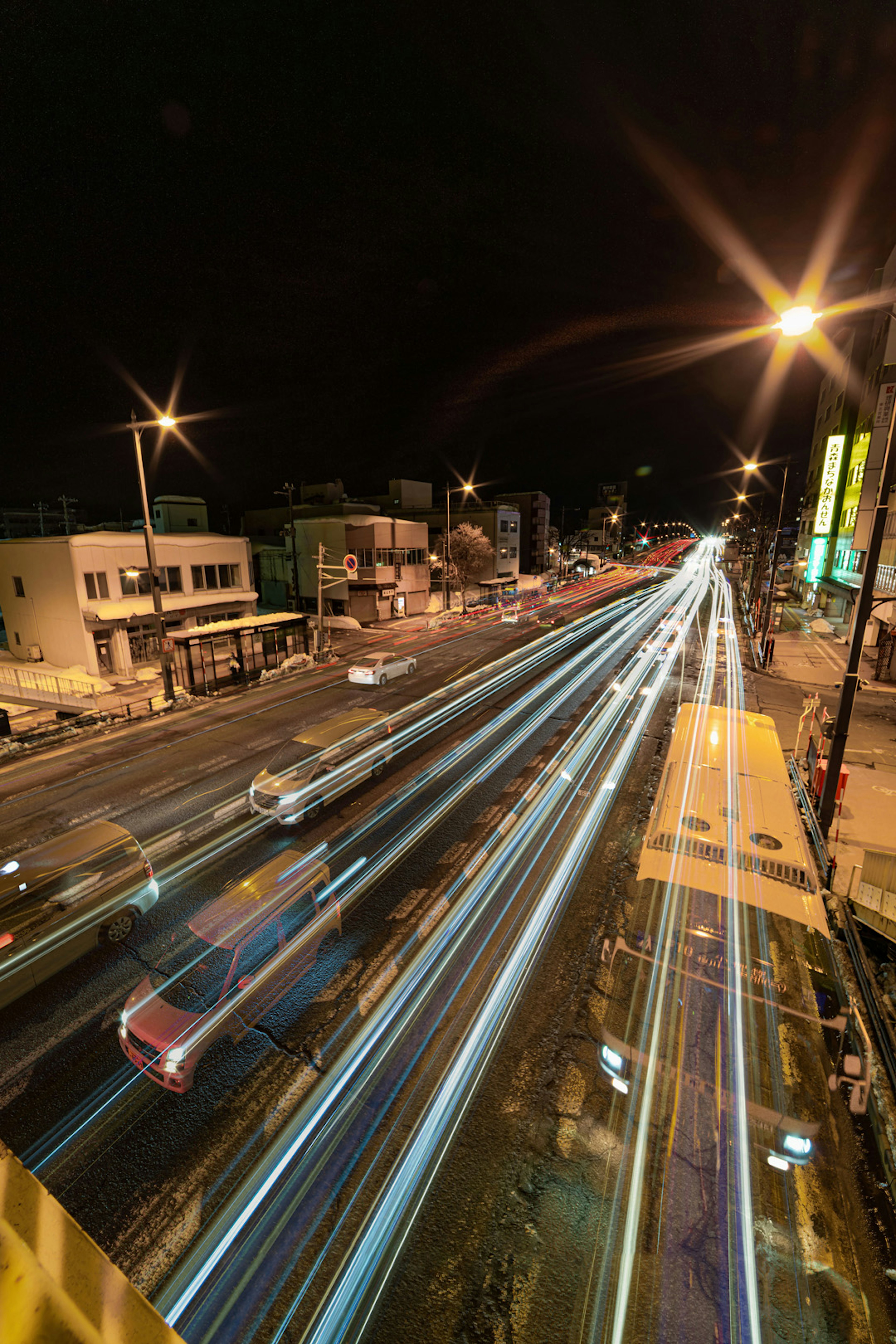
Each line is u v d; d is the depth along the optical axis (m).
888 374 23.77
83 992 7.60
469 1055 6.52
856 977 7.04
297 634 27.56
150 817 12.31
